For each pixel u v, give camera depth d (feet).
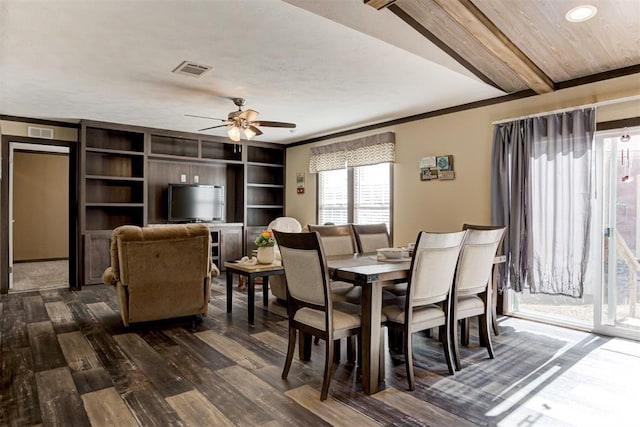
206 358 9.73
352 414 7.09
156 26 8.70
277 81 12.51
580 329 12.22
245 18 8.39
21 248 26.55
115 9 7.95
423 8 8.98
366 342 7.88
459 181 15.46
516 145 13.32
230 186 24.34
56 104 15.35
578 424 6.82
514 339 11.30
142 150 20.12
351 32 9.11
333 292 10.12
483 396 7.80
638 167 11.39
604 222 11.99
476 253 9.38
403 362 9.57
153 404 7.43
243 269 13.12
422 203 16.84
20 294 16.88
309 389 8.08
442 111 16.02
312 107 15.75
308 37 9.34
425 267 8.13
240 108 14.88
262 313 13.92
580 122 11.89
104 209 19.98
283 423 6.79
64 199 28.02
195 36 9.20
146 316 11.86
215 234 22.57
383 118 17.81
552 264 12.43
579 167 11.94
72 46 9.74
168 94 13.94
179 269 12.03
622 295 11.69
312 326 7.99
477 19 9.10
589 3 8.71
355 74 11.93
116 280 11.89
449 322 9.08
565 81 12.53
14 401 7.54
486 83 12.84
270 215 26.12
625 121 11.34
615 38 10.00
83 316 13.50
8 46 9.73
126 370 8.98
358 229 13.55
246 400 7.60
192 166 22.84
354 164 19.85
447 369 9.10
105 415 7.04
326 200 22.26
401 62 10.98
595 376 8.78
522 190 13.10
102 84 12.82
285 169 25.34
